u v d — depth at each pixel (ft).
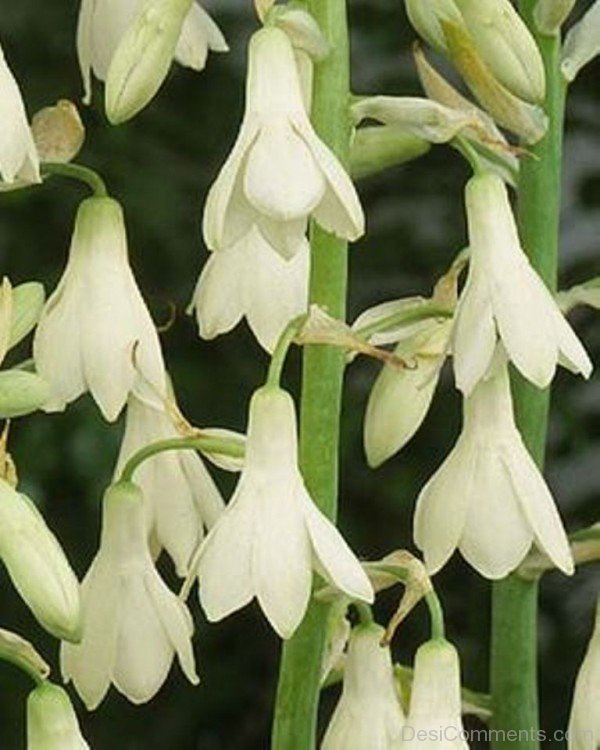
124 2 2.00
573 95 3.00
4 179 1.83
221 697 3.07
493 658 2.10
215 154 3.12
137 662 1.95
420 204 3.05
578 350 1.87
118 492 1.95
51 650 2.97
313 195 1.79
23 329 1.90
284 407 1.85
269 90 1.84
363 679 1.98
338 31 1.90
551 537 1.90
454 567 2.97
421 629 2.97
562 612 2.96
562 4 2.02
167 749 3.06
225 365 3.06
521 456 1.91
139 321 1.94
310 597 1.92
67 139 1.95
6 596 2.96
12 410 1.85
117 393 1.92
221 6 3.18
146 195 3.07
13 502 1.82
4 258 3.08
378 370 3.02
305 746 1.96
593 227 3.07
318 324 1.86
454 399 2.97
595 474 2.99
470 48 1.92
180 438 1.93
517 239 1.90
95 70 2.03
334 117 1.90
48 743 1.86
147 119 3.12
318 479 1.93
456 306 1.93
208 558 1.83
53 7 3.15
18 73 3.13
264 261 1.94
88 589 1.96
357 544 3.01
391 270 3.04
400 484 2.99
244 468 1.86
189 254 3.08
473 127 1.91
